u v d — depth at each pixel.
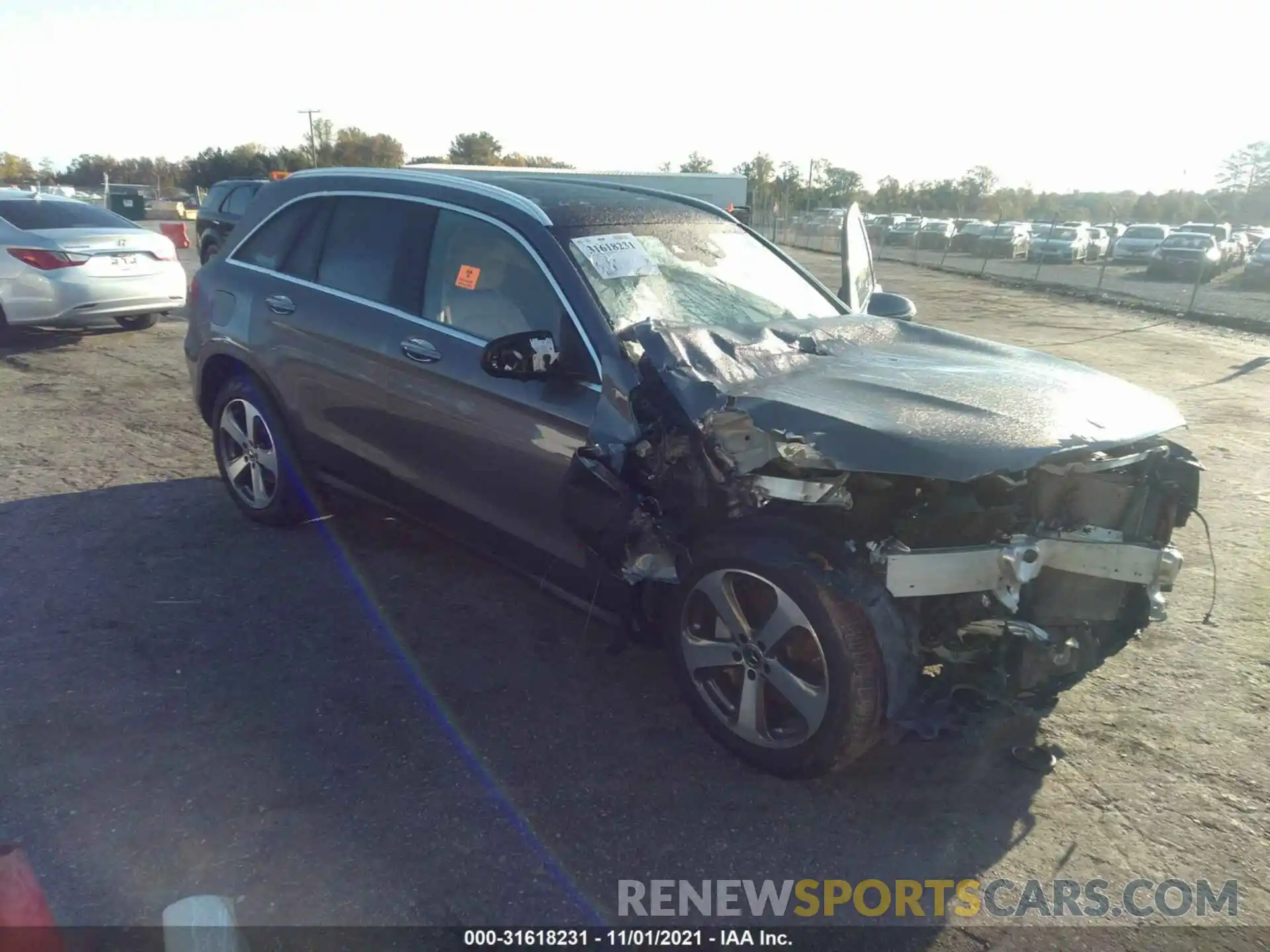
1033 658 3.08
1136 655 4.38
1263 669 4.26
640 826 3.13
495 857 2.96
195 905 2.40
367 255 4.64
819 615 3.06
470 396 4.01
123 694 3.75
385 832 3.05
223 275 5.35
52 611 4.40
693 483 3.37
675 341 3.46
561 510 3.56
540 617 4.52
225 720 3.61
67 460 6.59
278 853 2.93
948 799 3.32
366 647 4.18
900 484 3.24
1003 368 3.79
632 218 4.36
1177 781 3.44
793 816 3.21
